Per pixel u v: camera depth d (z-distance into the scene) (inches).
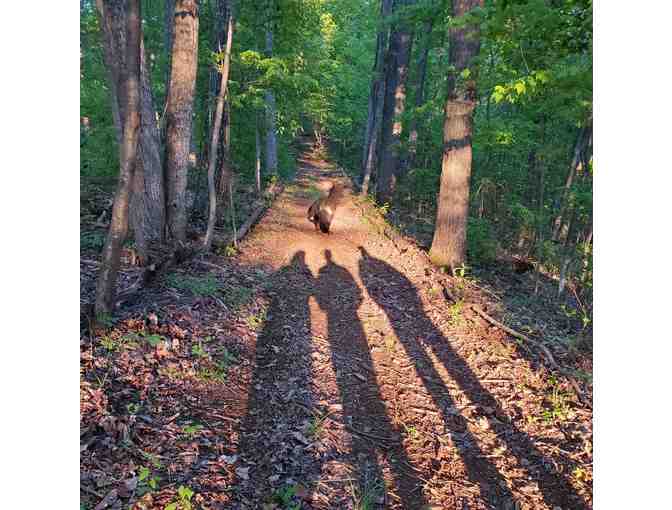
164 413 129.3
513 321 245.6
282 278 281.9
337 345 206.8
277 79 342.3
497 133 316.8
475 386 182.5
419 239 441.7
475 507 119.3
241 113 478.6
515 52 190.5
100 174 360.5
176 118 257.8
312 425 141.9
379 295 277.9
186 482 106.7
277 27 374.3
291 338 203.8
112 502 95.7
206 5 374.6
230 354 173.5
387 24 520.4
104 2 189.2
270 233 385.1
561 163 416.8
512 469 135.9
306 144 1498.5
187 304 196.1
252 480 113.6
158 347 155.7
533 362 200.8
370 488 119.9
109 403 123.2
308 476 119.5
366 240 406.3
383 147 639.8
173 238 263.9
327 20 1013.8
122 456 108.5
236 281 249.3
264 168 756.6
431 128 546.6
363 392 170.4
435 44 530.0
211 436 125.8
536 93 168.2
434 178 589.9
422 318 248.4
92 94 378.9
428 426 154.3
